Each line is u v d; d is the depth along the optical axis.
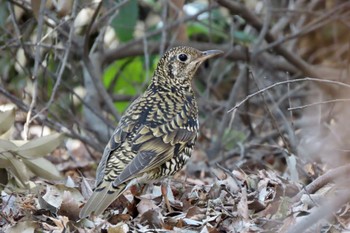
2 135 11.48
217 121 17.50
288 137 14.96
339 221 9.40
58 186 10.66
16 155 10.87
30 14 15.49
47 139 10.91
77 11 14.00
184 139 10.64
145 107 10.80
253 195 10.48
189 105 11.02
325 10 18.05
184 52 11.27
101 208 9.48
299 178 12.21
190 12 18.28
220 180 11.07
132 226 9.75
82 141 15.51
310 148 13.69
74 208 9.83
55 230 9.44
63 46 16.05
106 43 18.50
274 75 18.05
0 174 10.98
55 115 15.34
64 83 15.51
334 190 10.11
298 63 17.00
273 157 15.24
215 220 9.79
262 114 18.03
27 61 15.06
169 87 11.17
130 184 9.93
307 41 18.59
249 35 17.89
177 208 10.52
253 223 9.66
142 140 10.31
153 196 10.73
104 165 10.05
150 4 18.27
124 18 16.02
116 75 17.78
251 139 15.91
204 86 18.72
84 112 16.77
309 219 8.45
